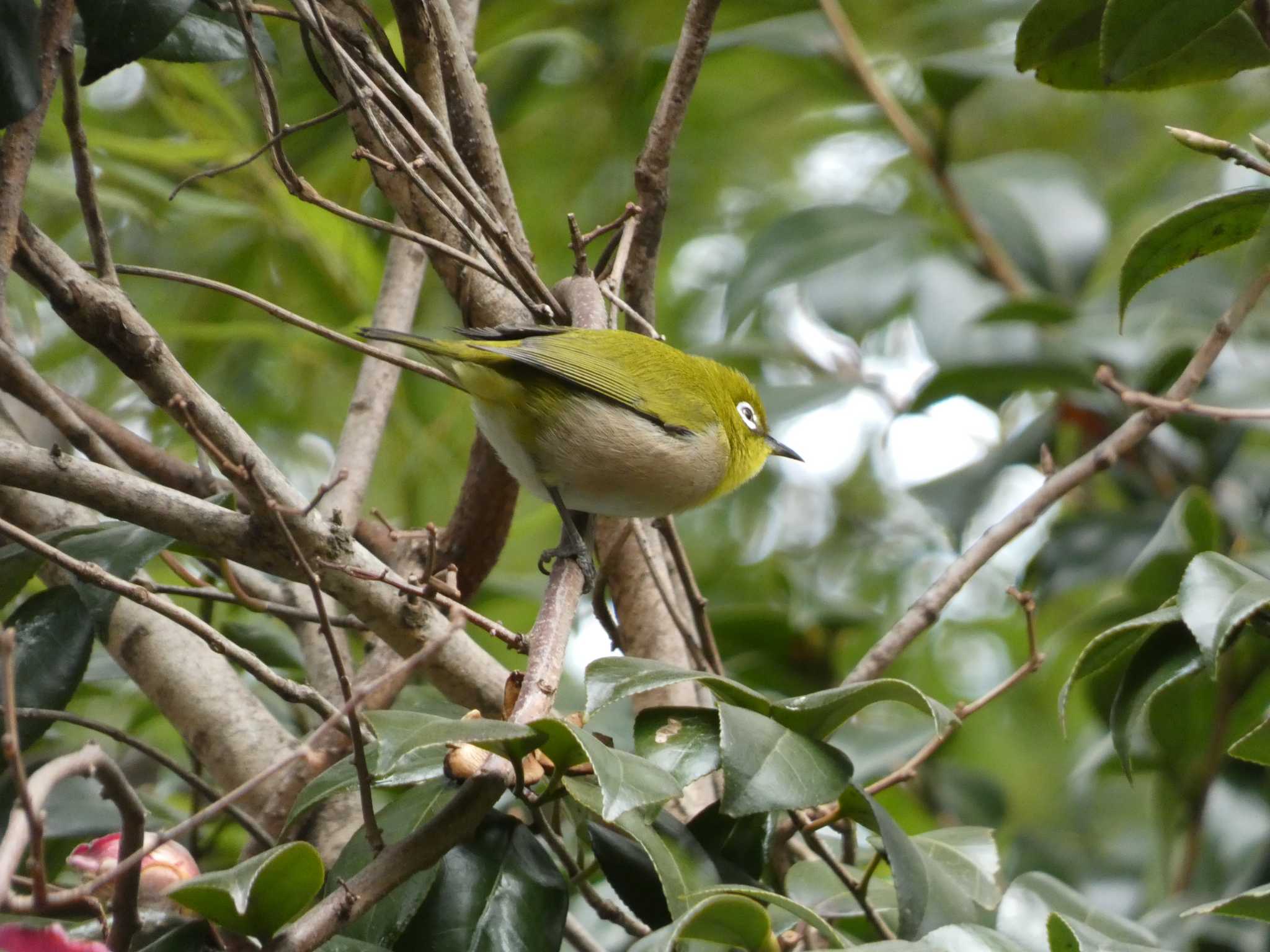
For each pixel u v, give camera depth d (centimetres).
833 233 1238
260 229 1327
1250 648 916
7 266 606
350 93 761
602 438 983
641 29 1568
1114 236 1581
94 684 1037
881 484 1773
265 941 518
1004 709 1495
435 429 1331
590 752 517
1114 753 996
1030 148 1872
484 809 544
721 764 578
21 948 457
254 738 777
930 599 800
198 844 866
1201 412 775
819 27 1335
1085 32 822
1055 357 1123
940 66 1245
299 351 1327
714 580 1558
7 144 646
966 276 1202
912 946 546
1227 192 723
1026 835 1117
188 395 632
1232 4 712
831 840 962
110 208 1270
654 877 633
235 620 1057
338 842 768
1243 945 870
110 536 689
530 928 579
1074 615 1514
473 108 881
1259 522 1096
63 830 780
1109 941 570
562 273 1587
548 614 684
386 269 1048
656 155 904
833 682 1220
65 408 691
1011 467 1167
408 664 502
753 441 1197
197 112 1196
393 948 572
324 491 631
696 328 1736
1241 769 972
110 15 693
